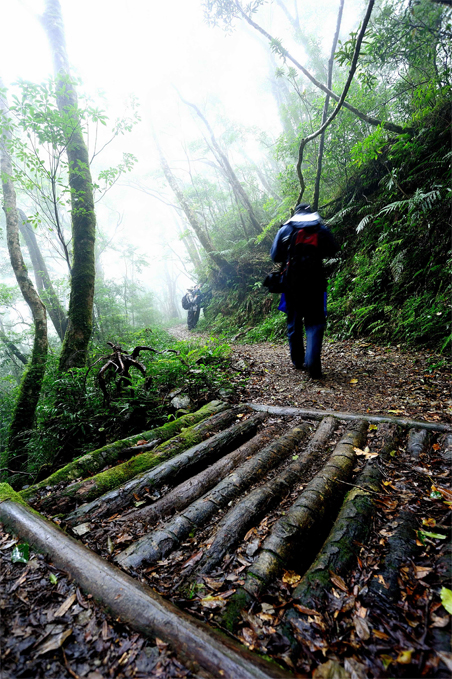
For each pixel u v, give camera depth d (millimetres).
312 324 3498
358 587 1028
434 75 4812
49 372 5496
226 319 10961
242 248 11453
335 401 2865
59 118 4332
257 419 2674
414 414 2299
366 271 5379
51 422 3416
